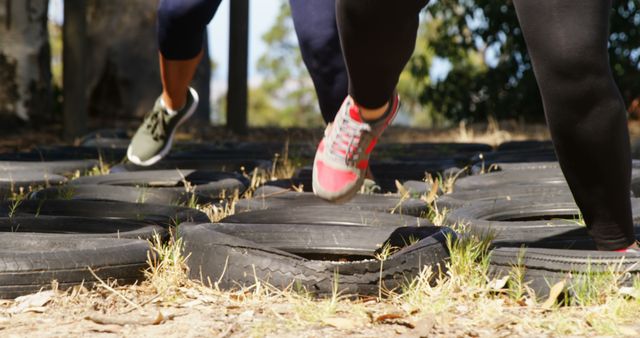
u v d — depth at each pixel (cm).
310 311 269
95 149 688
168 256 331
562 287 283
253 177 550
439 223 419
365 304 287
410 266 300
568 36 238
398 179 562
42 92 1013
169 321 267
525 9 243
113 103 1270
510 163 560
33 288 300
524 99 1335
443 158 647
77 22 878
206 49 1296
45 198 475
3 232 359
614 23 1262
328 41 397
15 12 978
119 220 383
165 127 486
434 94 1422
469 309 279
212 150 685
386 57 232
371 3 219
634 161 545
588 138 249
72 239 345
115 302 294
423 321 257
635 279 282
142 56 1270
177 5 410
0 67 970
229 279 304
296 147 766
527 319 264
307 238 357
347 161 262
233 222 397
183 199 466
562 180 511
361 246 353
